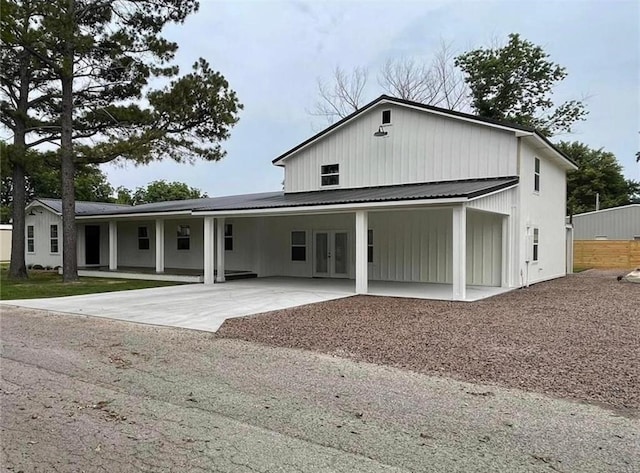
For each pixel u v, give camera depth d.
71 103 16.12
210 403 4.25
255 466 3.05
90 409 4.12
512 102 31.06
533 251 15.23
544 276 16.55
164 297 12.05
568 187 40.31
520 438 3.45
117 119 16.42
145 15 16.41
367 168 16.42
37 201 23.27
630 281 15.69
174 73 16.66
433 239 15.02
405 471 2.97
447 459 3.12
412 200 11.04
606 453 3.20
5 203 42.00
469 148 14.47
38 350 6.38
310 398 4.37
